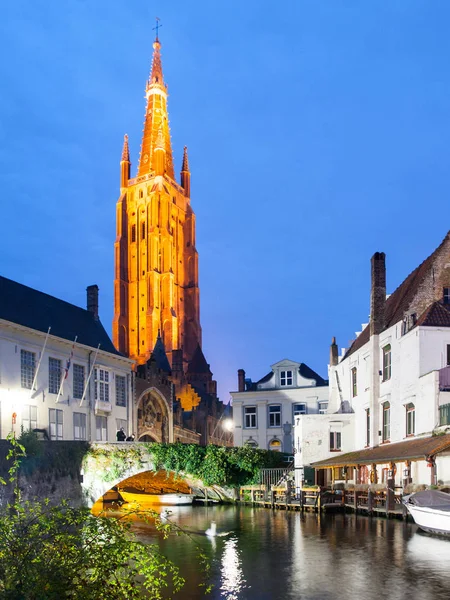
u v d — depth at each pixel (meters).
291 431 68.06
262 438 68.81
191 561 23.02
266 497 46.66
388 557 22.77
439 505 27.75
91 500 39.19
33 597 10.42
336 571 20.75
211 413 113.31
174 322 133.88
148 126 153.88
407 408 40.44
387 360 44.22
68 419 49.91
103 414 55.06
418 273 46.97
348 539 27.23
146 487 56.34
